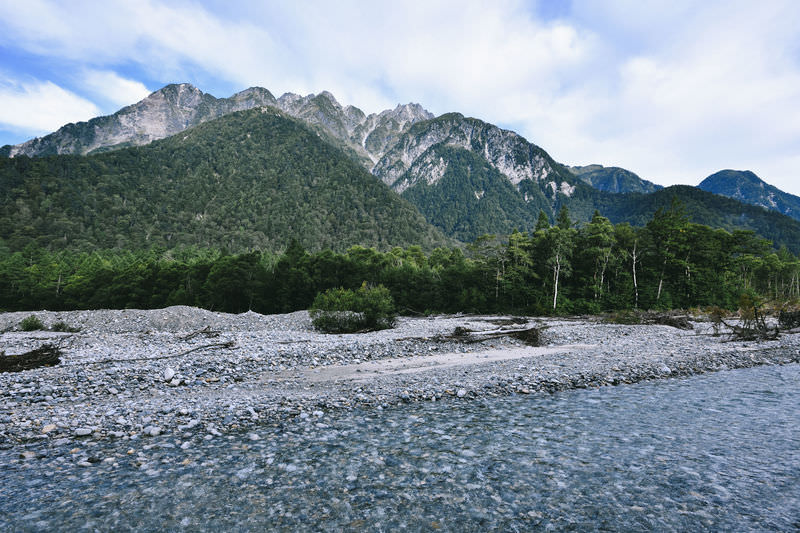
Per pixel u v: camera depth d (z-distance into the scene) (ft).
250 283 206.49
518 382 46.98
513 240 191.52
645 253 196.03
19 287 255.50
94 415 32.37
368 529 16.87
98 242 615.16
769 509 18.71
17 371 50.24
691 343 81.76
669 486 21.16
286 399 38.73
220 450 26.08
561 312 165.17
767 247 236.63
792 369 57.21
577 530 16.89
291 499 19.49
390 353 70.74
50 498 19.24
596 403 38.73
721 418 33.55
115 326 111.55
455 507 18.85
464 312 189.37
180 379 46.96
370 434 29.58
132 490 20.22
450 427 31.32
